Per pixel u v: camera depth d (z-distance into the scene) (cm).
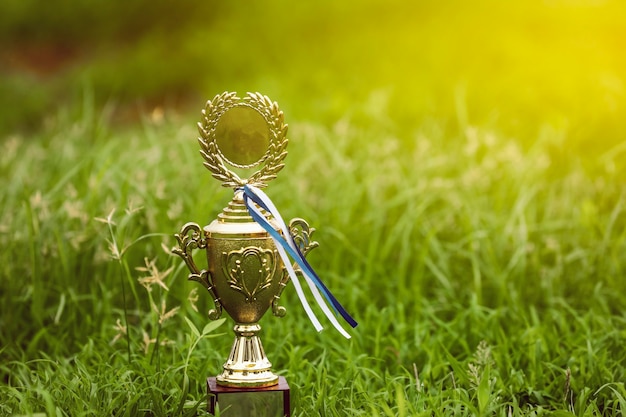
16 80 2155
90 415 425
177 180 774
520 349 534
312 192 823
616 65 1408
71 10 2539
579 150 1065
